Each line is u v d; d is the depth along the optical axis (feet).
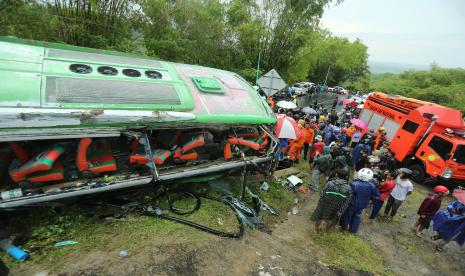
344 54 149.07
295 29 58.80
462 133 32.99
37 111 11.84
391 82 166.30
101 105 13.88
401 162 37.32
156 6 44.06
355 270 16.85
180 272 12.64
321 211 19.21
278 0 56.44
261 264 14.79
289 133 25.07
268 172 23.48
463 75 142.72
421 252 21.07
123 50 40.86
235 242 16.07
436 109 34.47
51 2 36.81
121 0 40.98
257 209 20.57
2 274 10.25
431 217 22.20
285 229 19.80
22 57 14.10
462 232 20.34
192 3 47.70
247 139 22.70
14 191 12.36
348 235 20.51
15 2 33.04
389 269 18.03
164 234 15.02
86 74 14.97
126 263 12.34
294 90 87.04
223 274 13.34
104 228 14.56
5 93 11.85
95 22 39.83
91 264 11.95
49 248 12.55
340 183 18.60
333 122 49.19
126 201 16.76
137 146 17.35
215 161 19.88
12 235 12.98
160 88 16.87
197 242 14.97
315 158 26.76
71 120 12.64
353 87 178.81
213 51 53.47
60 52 16.11
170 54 45.85
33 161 12.90
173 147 17.95
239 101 20.53
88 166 14.43
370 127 45.16
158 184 17.35
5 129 11.25
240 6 54.90
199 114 17.16
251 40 56.29
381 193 23.02
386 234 22.52
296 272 15.02
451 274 19.27
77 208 15.30
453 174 31.32
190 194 19.44
